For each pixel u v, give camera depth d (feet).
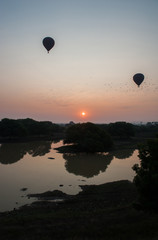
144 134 492.95
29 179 144.36
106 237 56.75
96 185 126.00
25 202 102.63
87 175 157.48
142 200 62.64
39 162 204.54
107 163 202.59
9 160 213.05
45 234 60.90
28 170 170.91
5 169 173.47
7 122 381.40
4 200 105.19
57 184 134.10
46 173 161.99
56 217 73.87
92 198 103.55
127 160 219.41
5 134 368.68
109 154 256.52
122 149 292.61
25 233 62.08
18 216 79.25
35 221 70.69
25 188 124.06
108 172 167.53
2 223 70.44
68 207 91.40
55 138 450.30
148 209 62.85
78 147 277.23
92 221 67.87
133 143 350.84
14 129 370.94
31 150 285.02
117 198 100.63
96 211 79.71
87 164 197.36
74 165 191.72
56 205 96.02
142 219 64.95
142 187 61.62
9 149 289.53
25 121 524.11
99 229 61.36
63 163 200.75
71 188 126.52
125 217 68.28
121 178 150.41
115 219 67.67
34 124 437.17
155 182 58.75
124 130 394.52
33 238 58.44
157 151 62.90
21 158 225.35
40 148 305.12
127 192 107.86
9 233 62.23
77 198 105.29
